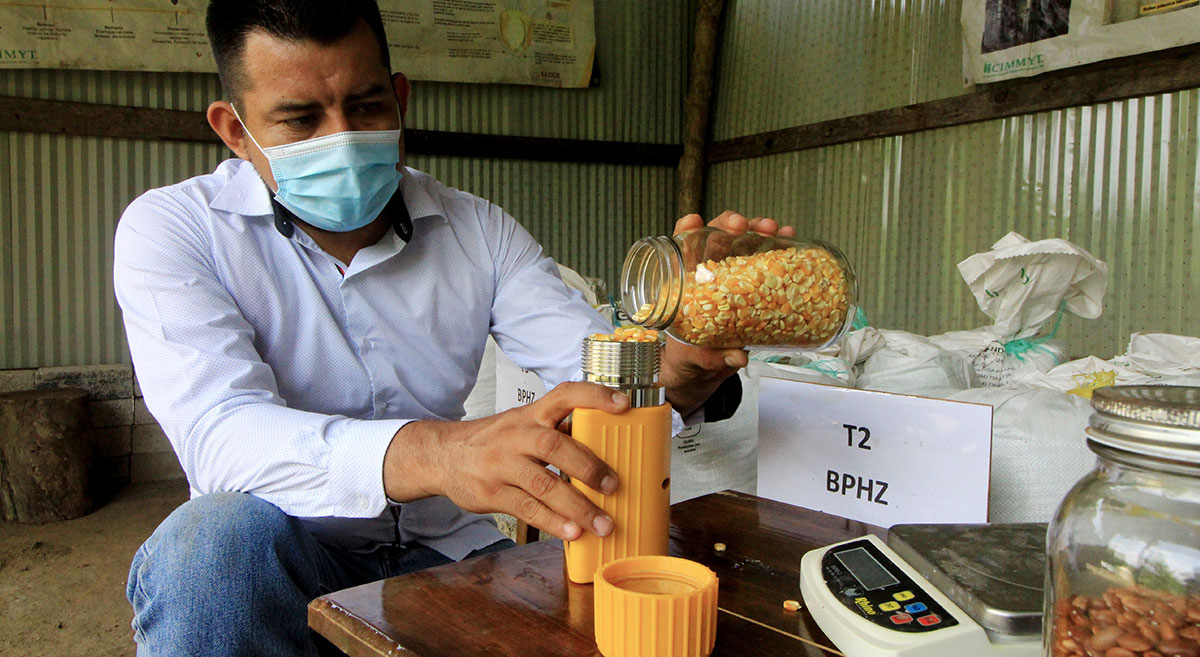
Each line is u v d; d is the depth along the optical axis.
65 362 4.21
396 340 1.38
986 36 3.65
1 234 4.05
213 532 0.99
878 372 2.08
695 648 0.69
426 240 1.44
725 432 1.66
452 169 4.97
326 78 1.17
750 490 1.66
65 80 4.10
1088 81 3.41
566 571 0.91
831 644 0.75
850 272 1.12
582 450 0.84
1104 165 3.43
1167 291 3.27
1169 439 0.47
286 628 1.03
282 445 1.01
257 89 1.17
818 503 1.21
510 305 1.50
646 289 1.08
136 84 4.22
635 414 0.86
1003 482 1.23
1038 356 2.19
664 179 5.57
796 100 4.80
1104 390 0.55
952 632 0.69
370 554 1.35
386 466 0.95
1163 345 2.07
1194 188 3.17
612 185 5.41
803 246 1.10
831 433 1.20
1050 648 0.57
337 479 0.97
